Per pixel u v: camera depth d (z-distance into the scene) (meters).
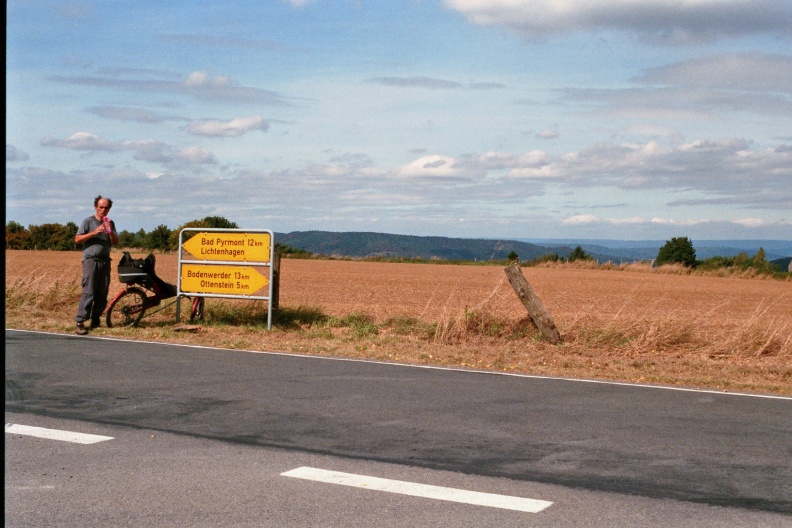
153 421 7.04
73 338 12.84
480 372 10.36
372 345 12.94
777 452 6.27
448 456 6.00
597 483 5.34
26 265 45.59
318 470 5.54
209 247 15.02
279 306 16.91
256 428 6.83
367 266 60.09
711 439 6.69
